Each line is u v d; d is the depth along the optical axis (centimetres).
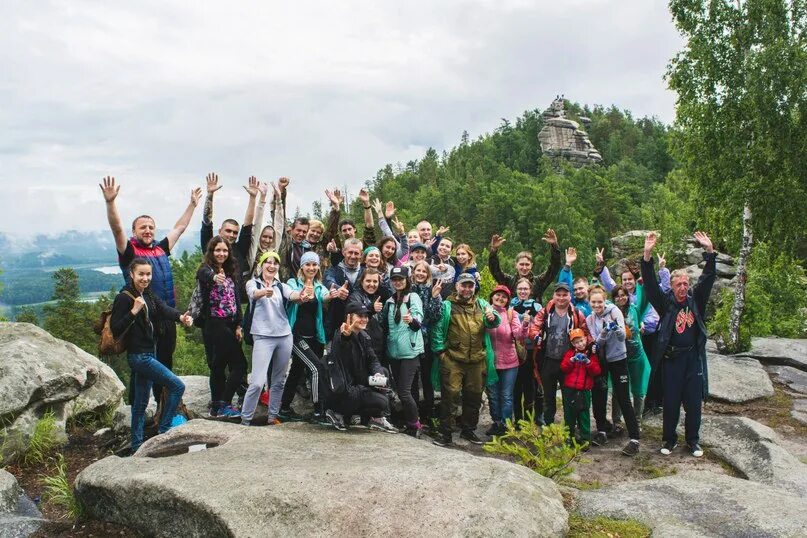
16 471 695
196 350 6284
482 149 14488
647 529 508
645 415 928
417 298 717
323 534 434
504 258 6962
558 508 505
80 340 4231
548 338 762
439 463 534
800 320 2117
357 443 625
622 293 856
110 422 849
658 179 11969
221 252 698
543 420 774
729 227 1652
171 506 471
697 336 753
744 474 696
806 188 1476
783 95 1463
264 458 550
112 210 649
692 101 1581
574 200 9612
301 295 682
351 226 865
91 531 518
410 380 718
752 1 1488
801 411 998
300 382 828
